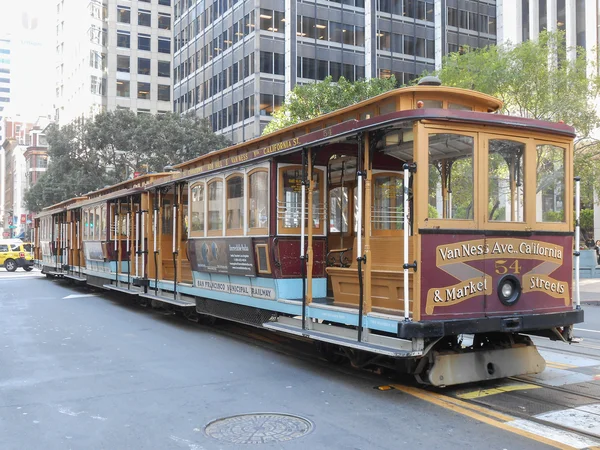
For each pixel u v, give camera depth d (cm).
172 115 4153
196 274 1230
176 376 810
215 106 5234
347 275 797
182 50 5988
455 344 736
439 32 5062
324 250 941
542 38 2348
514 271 701
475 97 753
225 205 1082
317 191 941
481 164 684
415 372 696
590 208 3894
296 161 938
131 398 696
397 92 722
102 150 4097
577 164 2294
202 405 663
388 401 672
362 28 4866
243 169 1012
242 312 1062
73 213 2373
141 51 7144
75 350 1010
